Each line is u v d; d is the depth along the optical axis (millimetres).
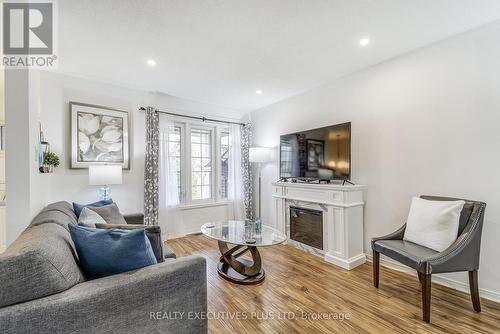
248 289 2207
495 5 1756
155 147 3621
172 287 1181
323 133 3150
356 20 1927
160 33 2090
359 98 2943
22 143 1600
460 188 2152
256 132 4742
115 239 1178
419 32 2113
